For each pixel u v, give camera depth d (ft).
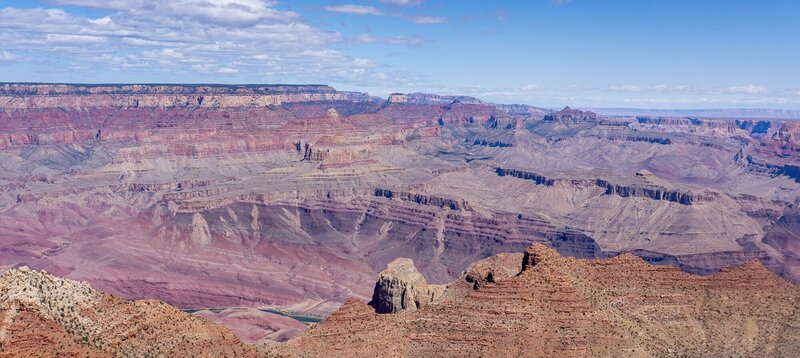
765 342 545.85
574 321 531.91
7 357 344.69
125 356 382.83
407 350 526.98
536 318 534.37
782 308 580.30
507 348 511.40
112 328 394.11
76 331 375.66
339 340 534.37
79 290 406.00
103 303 408.05
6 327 352.69
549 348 509.35
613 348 513.04
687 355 522.88
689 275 613.52
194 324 442.09
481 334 526.57
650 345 526.57
